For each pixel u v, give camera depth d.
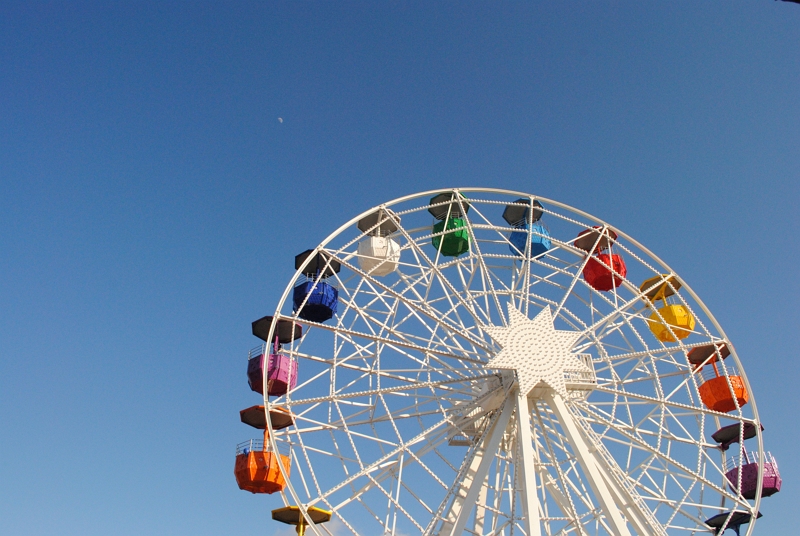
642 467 24.77
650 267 26.91
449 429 24.41
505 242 27.81
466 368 24.52
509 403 23.64
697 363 28.59
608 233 28.62
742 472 25.77
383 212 26.84
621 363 26.45
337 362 24.00
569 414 23.00
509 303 24.55
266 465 25.02
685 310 29.06
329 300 26.73
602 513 23.62
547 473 25.98
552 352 23.61
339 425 24.59
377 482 22.27
